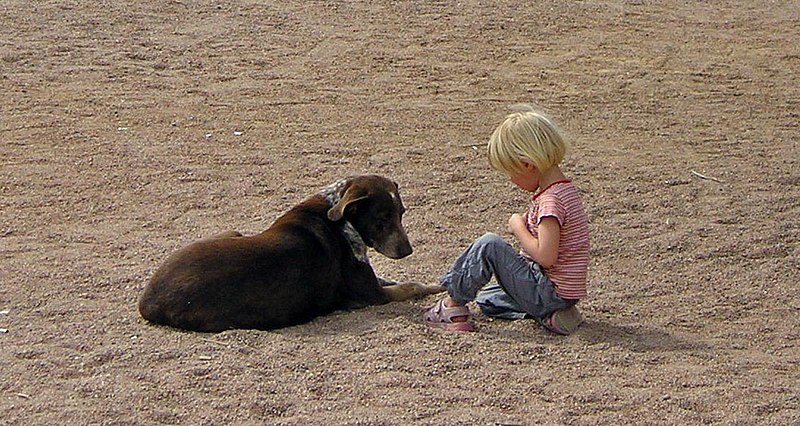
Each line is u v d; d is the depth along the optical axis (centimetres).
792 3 2667
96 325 1001
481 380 919
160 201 1364
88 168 1468
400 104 1803
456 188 1437
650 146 1627
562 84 1944
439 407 871
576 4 2552
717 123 1747
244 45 2127
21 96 1772
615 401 890
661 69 2053
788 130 1717
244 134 1631
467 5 2498
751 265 1210
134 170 1466
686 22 2433
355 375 918
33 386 884
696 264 1209
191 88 1858
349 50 2111
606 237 1273
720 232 1294
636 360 968
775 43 2269
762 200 1403
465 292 1012
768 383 929
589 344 998
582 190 1430
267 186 1428
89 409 849
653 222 1323
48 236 1238
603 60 2100
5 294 1072
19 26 2184
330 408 863
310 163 1518
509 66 2044
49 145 1554
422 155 1560
